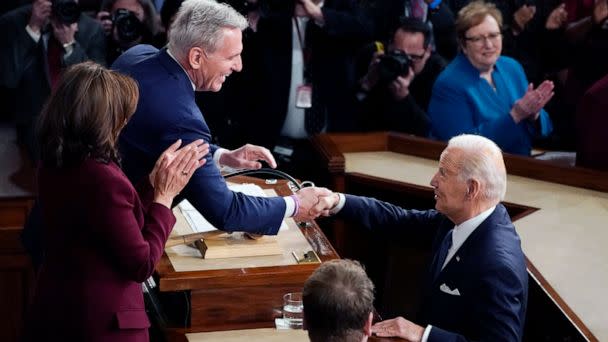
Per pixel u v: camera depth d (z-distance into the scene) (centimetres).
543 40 1628
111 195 664
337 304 586
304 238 861
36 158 1300
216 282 770
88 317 681
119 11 1402
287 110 1499
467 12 1425
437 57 1547
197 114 802
